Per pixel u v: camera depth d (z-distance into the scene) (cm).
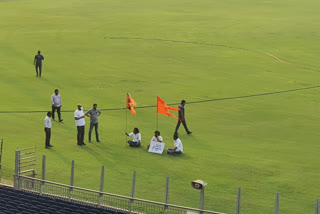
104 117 5462
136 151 4538
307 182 3997
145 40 9594
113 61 8038
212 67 7775
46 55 8369
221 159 4419
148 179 3994
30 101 5966
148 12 12631
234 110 5822
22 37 9756
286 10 12712
